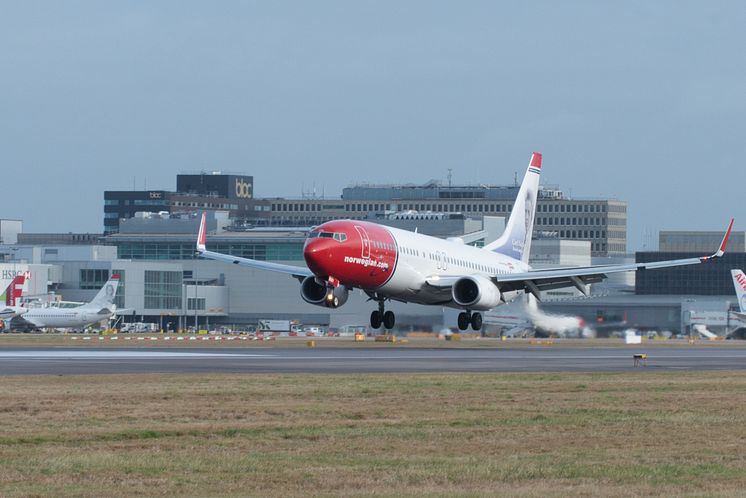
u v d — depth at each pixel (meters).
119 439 84.50
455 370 155.12
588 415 100.88
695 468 75.50
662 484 70.19
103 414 97.44
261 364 163.25
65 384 123.38
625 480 71.25
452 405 107.00
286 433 87.88
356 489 67.75
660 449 83.06
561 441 86.25
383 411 101.56
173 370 148.25
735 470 74.94
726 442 86.50
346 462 76.31
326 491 67.12
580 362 180.50
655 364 176.75
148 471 72.62
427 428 91.62
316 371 149.25
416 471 73.25
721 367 169.62
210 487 68.06
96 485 68.19
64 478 70.19
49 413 97.88
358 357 187.25
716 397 117.12
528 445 84.19
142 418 95.25
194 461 76.06
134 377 132.88
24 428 89.06
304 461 76.56
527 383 131.38
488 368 160.75
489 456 79.31
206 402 106.81
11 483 68.69
